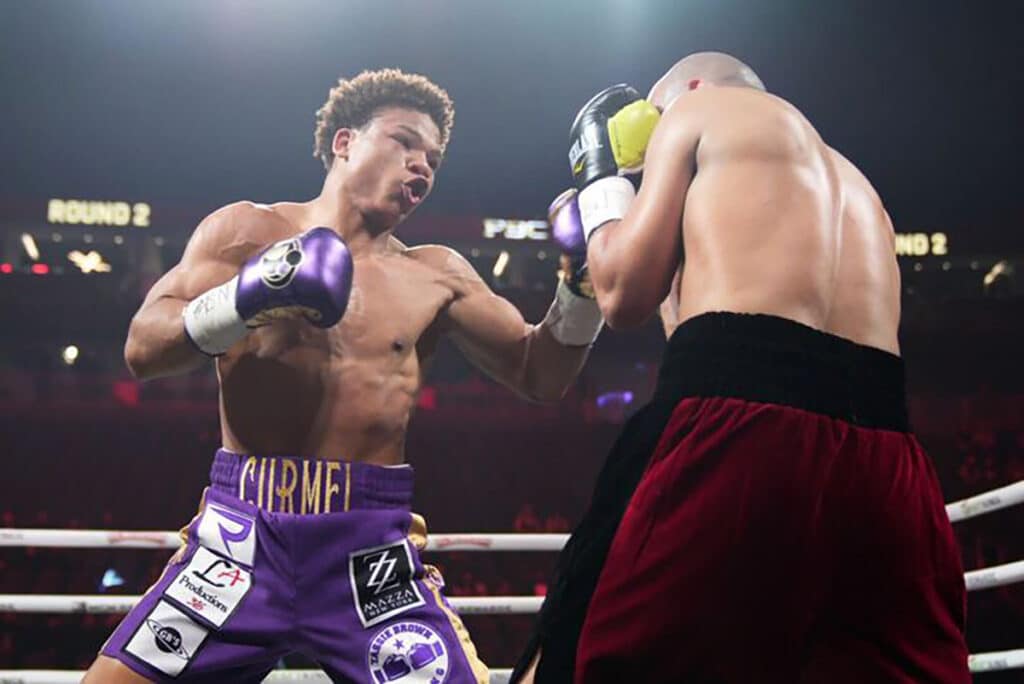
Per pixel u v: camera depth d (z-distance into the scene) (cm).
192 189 1798
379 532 249
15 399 1560
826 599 165
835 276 187
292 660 844
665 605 163
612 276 192
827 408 172
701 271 185
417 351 282
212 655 236
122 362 1616
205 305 240
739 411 170
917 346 1639
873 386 179
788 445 167
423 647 243
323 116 290
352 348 262
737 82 219
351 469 251
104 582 1137
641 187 196
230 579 240
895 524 169
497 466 1525
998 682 915
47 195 1752
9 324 1622
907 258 1723
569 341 281
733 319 177
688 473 168
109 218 1736
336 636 240
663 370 185
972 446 1484
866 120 1681
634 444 179
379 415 261
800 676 164
